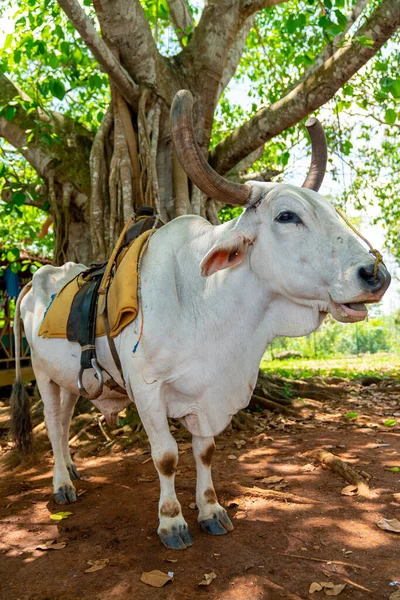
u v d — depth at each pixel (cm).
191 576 252
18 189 693
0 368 973
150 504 349
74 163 650
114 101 593
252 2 654
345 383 895
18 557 286
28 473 450
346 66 557
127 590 243
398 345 2252
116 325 286
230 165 692
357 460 430
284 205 254
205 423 289
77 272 410
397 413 627
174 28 776
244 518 318
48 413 383
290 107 612
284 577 249
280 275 258
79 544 296
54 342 345
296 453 459
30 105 603
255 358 286
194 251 293
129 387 295
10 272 964
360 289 231
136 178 581
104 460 471
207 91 657
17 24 670
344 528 300
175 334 278
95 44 521
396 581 243
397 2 512
